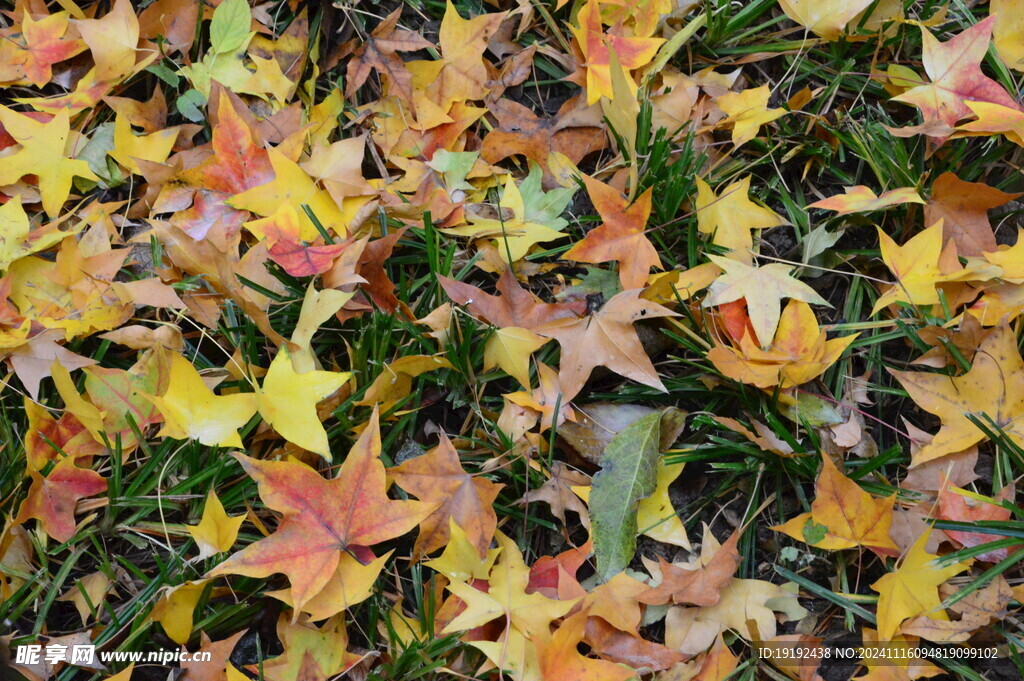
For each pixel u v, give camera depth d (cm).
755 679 107
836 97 121
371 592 106
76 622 108
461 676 105
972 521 107
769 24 121
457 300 111
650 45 117
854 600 108
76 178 117
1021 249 112
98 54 117
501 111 119
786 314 112
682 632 107
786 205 117
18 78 118
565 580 107
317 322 110
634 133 114
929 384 110
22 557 108
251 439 111
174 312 113
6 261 112
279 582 108
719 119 119
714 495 111
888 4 119
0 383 110
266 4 121
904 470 112
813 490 111
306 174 114
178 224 114
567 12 122
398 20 121
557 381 112
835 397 113
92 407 109
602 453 111
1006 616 107
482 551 107
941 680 108
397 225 115
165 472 110
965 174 117
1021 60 118
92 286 112
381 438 111
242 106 117
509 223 115
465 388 113
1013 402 110
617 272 115
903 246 112
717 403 113
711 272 114
